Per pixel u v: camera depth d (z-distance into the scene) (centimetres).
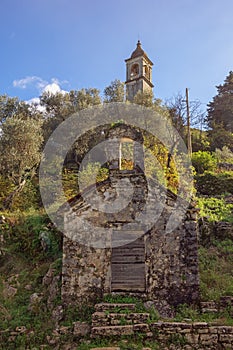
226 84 4825
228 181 2364
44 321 1151
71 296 1183
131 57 3319
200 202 2027
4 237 1719
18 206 2142
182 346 960
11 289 1374
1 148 2478
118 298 1152
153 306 1108
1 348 1070
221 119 4462
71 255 1227
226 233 1666
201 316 1069
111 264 1212
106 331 989
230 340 962
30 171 2550
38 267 1512
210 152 3312
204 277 1295
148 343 959
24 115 3619
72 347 1015
